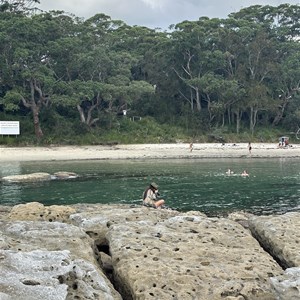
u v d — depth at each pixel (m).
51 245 8.09
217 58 70.44
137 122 69.38
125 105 66.94
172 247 8.34
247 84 70.88
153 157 47.34
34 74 54.56
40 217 11.24
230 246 8.89
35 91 60.53
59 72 61.53
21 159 43.94
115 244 8.52
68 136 60.22
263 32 74.75
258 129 73.38
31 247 7.41
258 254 8.38
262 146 60.84
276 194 24.70
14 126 56.62
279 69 72.69
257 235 10.70
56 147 55.38
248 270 7.45
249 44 73.88
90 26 68.25
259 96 69.06
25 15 62.47
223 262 7.79
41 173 31.66
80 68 61.66
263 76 73.44
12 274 5.75
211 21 74.06
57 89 57.88
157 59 72.88
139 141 63.06
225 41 72.69
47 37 60.16
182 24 70.75
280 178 31.58
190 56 72.00
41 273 5.96
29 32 55.78
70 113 66.12
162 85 75.25
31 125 60.56
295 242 9.35
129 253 7.95
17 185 27.73
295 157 49.09
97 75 64.81
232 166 39.78
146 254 7.92
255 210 20.09
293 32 84.06
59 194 24.50
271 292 6.71
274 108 71.06
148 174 33.72
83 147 56.16
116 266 7.75
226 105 70.12
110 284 7.10
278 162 43.88
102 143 59.53
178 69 74.12
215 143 65.06
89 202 22.05
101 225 10.24
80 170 36.09
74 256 7.35
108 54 64.94
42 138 58.31
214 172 35.16
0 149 51.25
